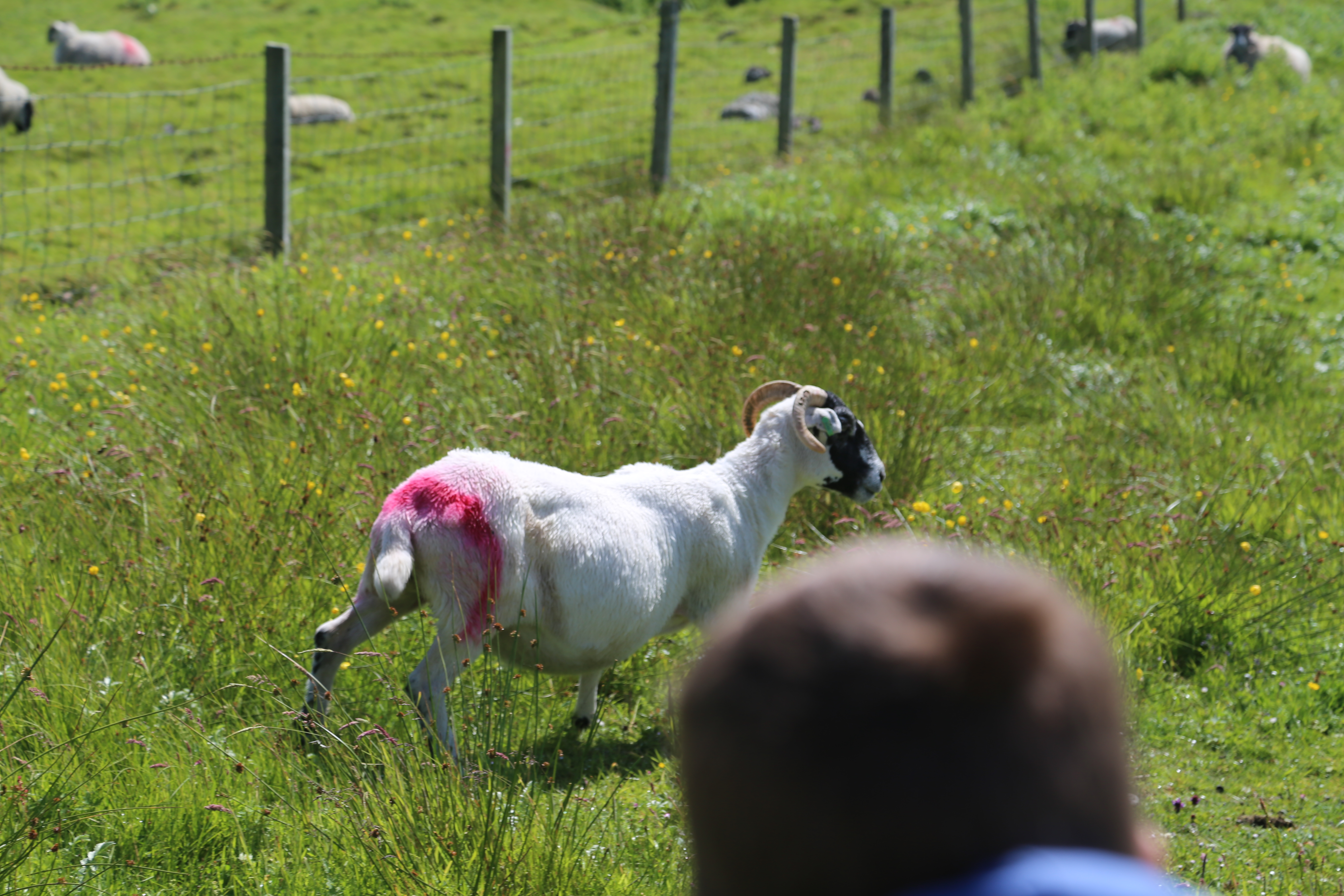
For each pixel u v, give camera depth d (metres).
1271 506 7.07
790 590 0.86
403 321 8.23
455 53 24.02
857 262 9.80
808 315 8.60
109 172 14.02
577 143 16.83
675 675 3.04
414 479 4.38
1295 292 11.34
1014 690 0.77
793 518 6.26
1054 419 8.51
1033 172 14.67
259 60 23.31
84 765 3.89
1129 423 8.35
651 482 4.84
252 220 13.38
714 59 24.16
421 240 10.56
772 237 10.18
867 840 0.78
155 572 4.88
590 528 4.49
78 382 7.19
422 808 3.67
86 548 5.04
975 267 10.69
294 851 3.68
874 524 6.19
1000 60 21.38
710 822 0.84
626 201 10.81
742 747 0.81
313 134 18.05
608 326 8.11
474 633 4.34
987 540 6.06
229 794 3.91
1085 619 0.85
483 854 3.43
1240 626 5.93
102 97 12.18
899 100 18.64
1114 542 6.45
